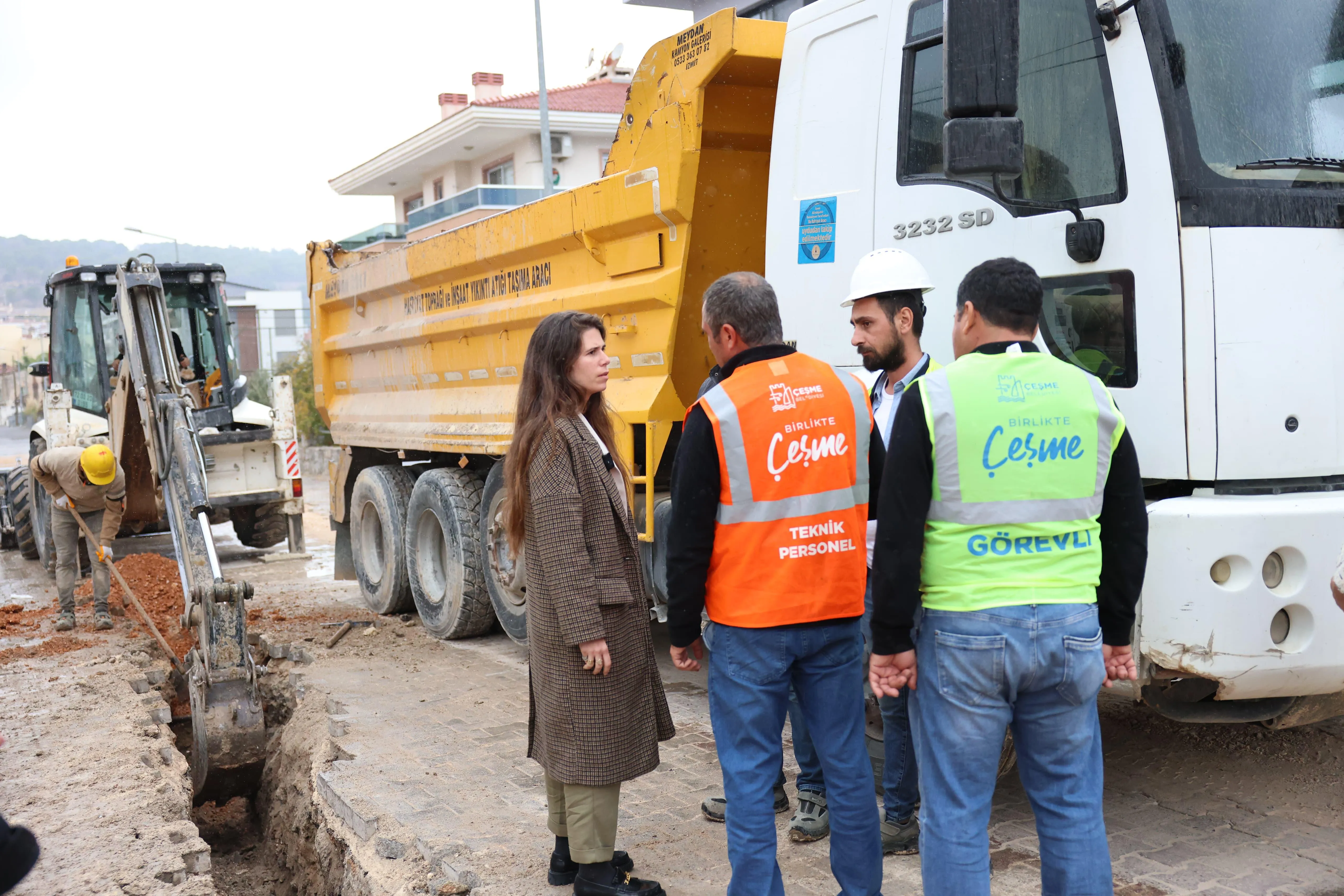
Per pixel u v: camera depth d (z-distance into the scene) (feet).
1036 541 8.29
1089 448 8.35
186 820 14.29
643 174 16.10
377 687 19.71
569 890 11.29
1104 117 10.86
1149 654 10.36
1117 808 12.79
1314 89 11.12
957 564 8.34
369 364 27.30
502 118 91.71
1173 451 10.50
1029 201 11.56
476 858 12.05
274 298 214.48
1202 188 10.28
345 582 32.91
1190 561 10.08
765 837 9.45
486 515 21.90
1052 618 8.20
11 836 7.20
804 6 16.37
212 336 39.78
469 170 104.47
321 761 16.19
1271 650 10.16
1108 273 10.91
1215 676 10.14
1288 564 10.21
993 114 9.82
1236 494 10.51
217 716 17.13
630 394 17.15
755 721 9.52
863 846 9.68
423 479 23.93
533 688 11.04
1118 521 8.61
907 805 11.86
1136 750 14.73
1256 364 10.32
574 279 18.51
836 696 9.69
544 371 10.81
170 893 11.79
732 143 16.07
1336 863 11.16
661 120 15.84
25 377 189.16
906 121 12.85
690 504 9.36
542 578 10.65
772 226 14.89
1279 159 10.68
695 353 16.63
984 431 8.22
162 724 18.81
